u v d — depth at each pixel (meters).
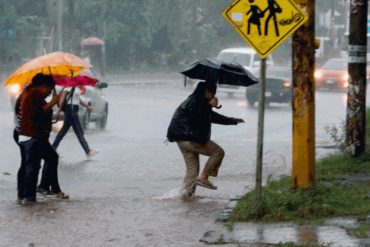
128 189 27.81
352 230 18.95
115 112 65.50
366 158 29.91
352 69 30.17
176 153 38.50
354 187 24.62
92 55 118.31
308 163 22.34
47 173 25.39
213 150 24.86
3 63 113.50
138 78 123.31
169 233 19.75
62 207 23.53
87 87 48.41
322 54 140.00
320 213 20.86
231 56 83.50
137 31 127.00
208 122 24.77
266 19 20.45
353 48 30.14
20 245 18.67
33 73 25.58
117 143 43.03
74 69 25.47
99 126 52.03
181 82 116.25
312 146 22.41
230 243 18.25
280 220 20.58
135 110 67.69
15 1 119.19
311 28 22.05
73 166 34.16
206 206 23.42
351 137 30.23
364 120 30.25
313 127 22.39
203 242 18.59
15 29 114.69
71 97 35.94
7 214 22.36
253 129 52.00
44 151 24.92
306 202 21.31
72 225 20.83
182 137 24.81
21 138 24.33
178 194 25.23
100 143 42.91
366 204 21.84
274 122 57.03
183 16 133.25
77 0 121.31
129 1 125.25
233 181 29.22
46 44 115.81
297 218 20.72
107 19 123.94
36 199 24.95
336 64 98.81
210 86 24.58
